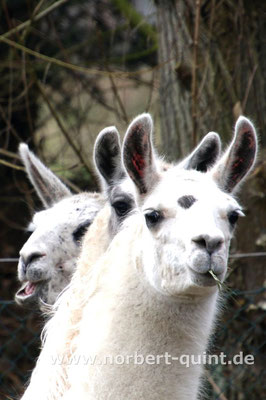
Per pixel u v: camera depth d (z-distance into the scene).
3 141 36.62
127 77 29.73
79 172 34.47
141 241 12.48
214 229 11.30
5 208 36.28
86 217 19.34
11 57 33.09
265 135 25.16
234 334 23.98
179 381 12.27
